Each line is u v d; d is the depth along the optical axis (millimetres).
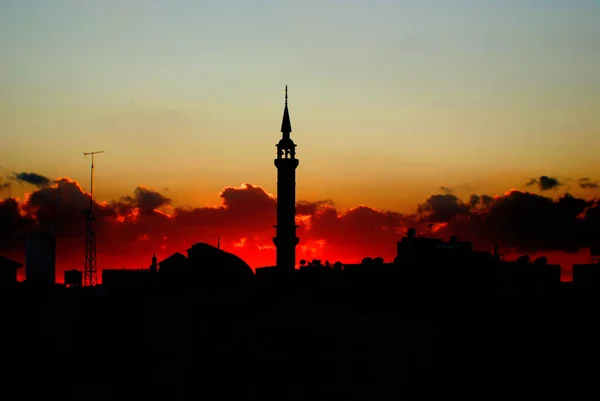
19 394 118938
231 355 112062
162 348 116750
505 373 109625
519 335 111938
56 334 121312
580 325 113812
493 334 111062
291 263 177875
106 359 119750
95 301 124062
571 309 115062
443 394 106188
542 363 111188
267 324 110000
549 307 114812
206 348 114000
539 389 109938
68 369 120125
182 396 114125
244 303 117812
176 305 116750
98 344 120562
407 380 105000
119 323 120438
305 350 108188
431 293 114438
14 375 119375
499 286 116688
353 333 106438
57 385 119375
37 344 121062
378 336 105375
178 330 116125
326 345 107438
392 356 104750
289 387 107812
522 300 115625
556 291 118562
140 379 117125
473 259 117750
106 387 118500
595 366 111750
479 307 113250
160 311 117750
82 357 120562
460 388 107125
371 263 129750
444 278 115375
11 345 120375
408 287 116250
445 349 108625
